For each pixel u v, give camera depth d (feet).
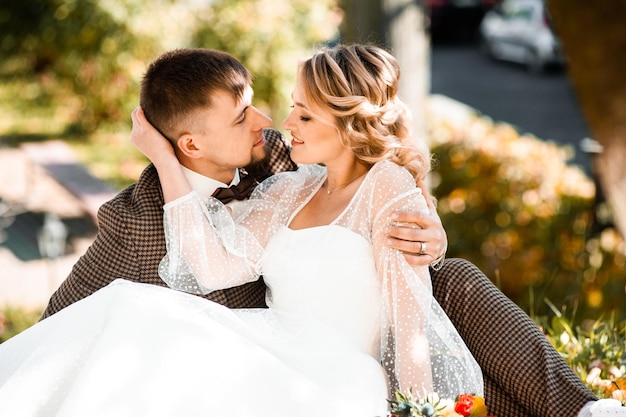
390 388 9.41
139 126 9.86
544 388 9.41
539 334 9.62
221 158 9.89
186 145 9.79
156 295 8.79
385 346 9.18
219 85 9.62
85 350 8.59
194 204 9.52
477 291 9.72
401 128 9.76
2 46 37.73
